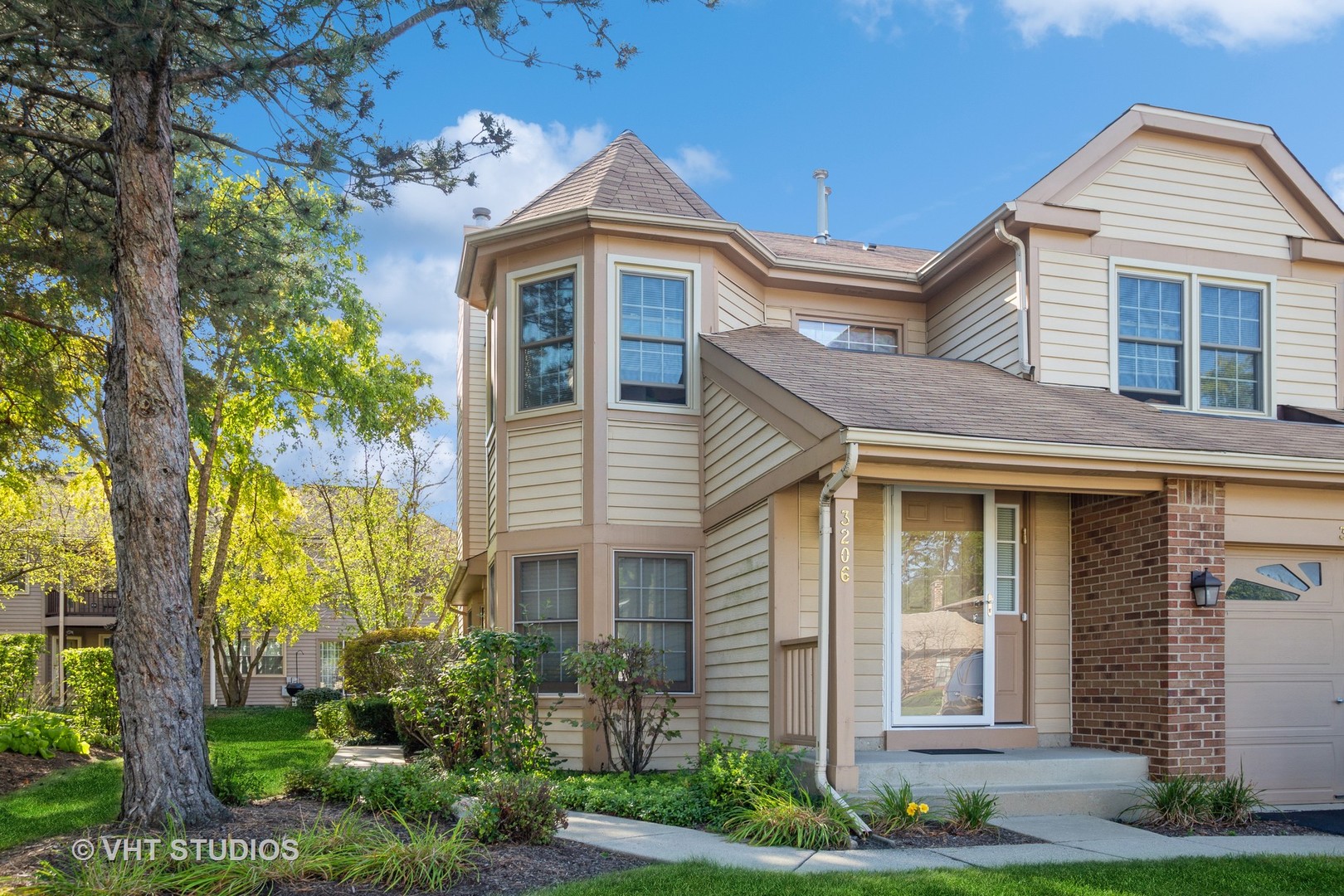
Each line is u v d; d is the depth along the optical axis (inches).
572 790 344.2
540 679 417.1
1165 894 229.1
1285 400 485.1
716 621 442.9
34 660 538.9
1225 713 358.0
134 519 275.0
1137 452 343.0
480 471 615.2
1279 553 384.8
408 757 486.9
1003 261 476.4
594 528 450.0
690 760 410.6
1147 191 480.4
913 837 291.4
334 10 293.7
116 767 416.2
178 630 275.0
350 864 224.7
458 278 550.6
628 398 465.7
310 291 500.7
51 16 285.9
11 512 775.7
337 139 309.6
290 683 1086.4
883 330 550.6
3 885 209.5
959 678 387.9
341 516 990.4
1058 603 403.5
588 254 466.6
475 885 223.8
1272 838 305.4
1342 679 383.9
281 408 729.6
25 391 465.1
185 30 289.6
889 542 385.4
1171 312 478.3
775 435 377.7
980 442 323.0
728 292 496.4
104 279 400.2
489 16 297.1
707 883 225.3
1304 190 494.6
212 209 442.3
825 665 323.3
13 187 395.5
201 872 211.9
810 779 325.4
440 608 1008.2
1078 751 374.9
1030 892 226.8
